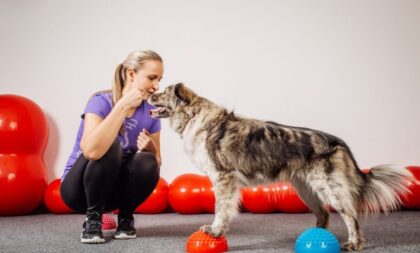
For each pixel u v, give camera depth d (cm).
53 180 543
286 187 468
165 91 322
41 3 561
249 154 286
